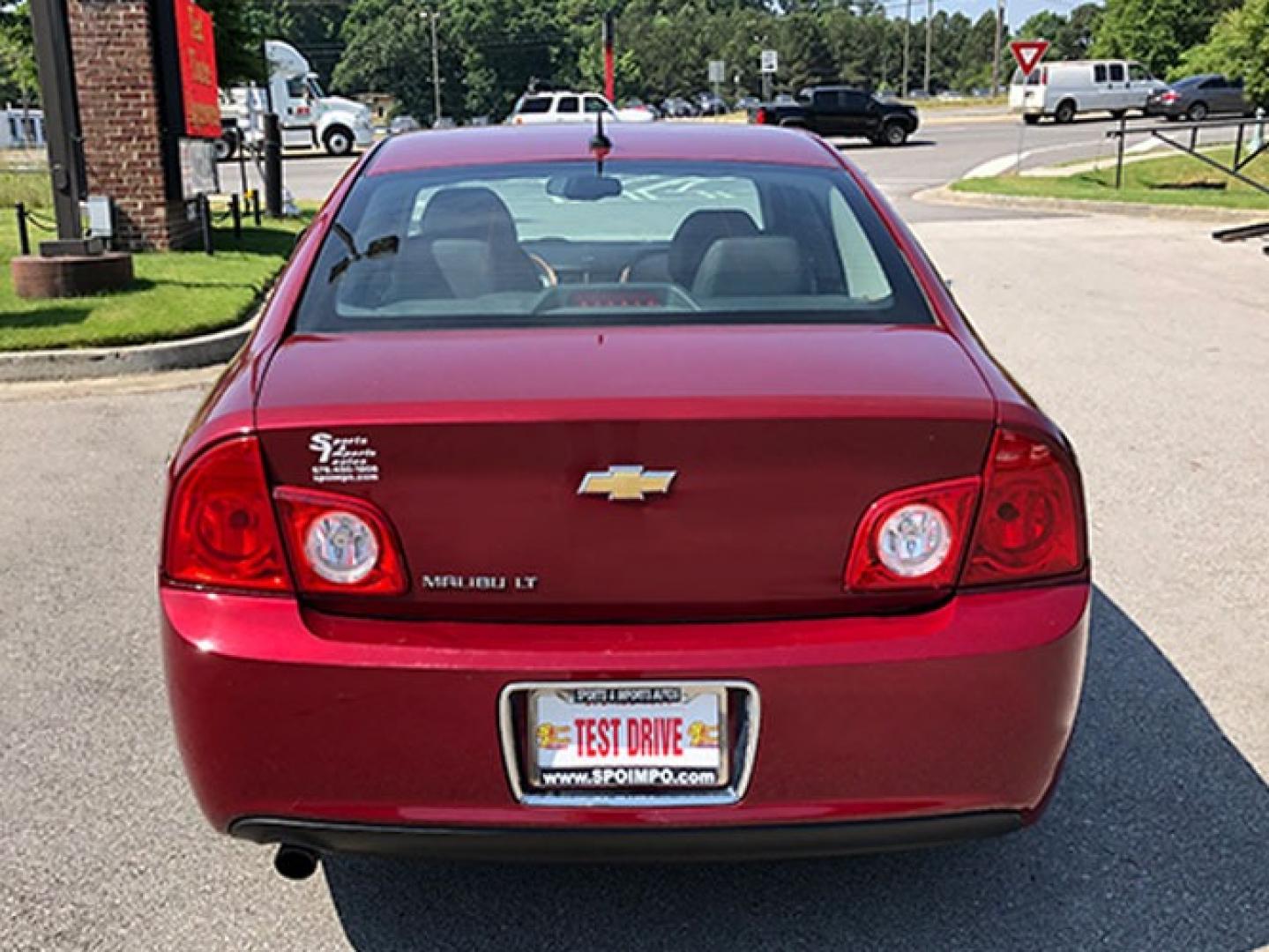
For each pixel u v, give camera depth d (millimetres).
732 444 2266
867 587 2330
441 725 2287
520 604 2322
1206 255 13766
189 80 13016
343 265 2953
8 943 2738
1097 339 9234
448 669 2268
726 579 2312
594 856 2355
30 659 4109
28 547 5117
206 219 12773
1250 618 4395
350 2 128750
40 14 11156
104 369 8203
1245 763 3451
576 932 2789
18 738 3609
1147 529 5281
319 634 2303
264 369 2531
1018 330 9625
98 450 6504
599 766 2322
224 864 3039
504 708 2283
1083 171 25672
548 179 3309
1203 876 2965
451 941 2762
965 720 2324
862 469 2297
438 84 107375
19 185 20125
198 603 2350
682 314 2779
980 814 2393
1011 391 2473
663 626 2326
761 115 37156
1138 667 4020
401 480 2279
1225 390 7672
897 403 2303
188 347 8453
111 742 3588
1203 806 3250
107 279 9945
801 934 2775
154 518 5465
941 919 2822
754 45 137125
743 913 2850
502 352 2533
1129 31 65562
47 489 5867
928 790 2352
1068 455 2420
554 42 117562
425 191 3258
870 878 2973
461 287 2875
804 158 3496
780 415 2258
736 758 2322
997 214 18719
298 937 2771
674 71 137625
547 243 3049
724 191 3268
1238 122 19047
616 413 2246
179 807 3273
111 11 12227
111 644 4227
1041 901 2881
